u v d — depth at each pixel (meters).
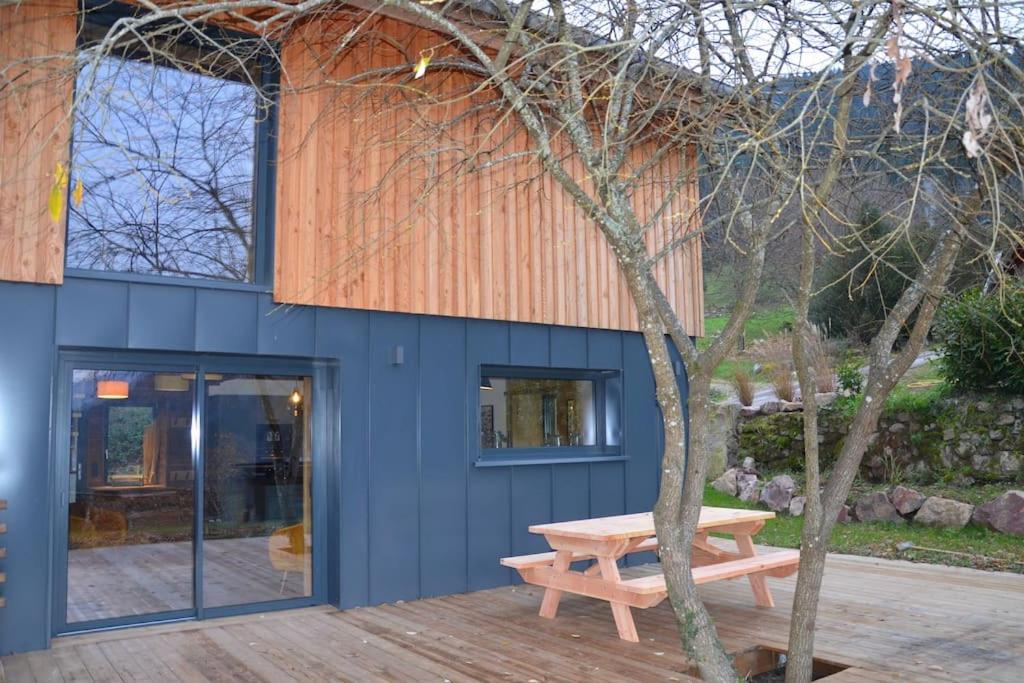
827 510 3.91
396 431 6.73
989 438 9.78
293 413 6.50
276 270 6.15
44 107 5.28
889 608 6.05
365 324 6.64
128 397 5.77
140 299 5.65
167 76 5.93
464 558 7.00
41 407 5.24
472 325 7.27
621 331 8.38
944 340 10.09
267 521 6.32
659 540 3.79
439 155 6.84
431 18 4.18
